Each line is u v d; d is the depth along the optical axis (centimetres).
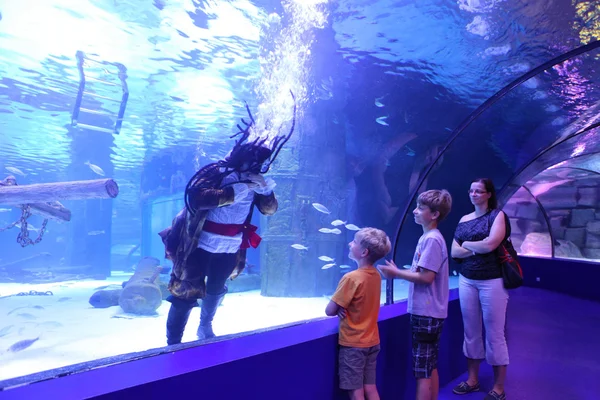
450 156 1770
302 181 1187
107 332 518
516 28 1002
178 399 137
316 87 1414
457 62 1285
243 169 271
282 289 1110
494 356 324
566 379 389
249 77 1331
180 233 286
